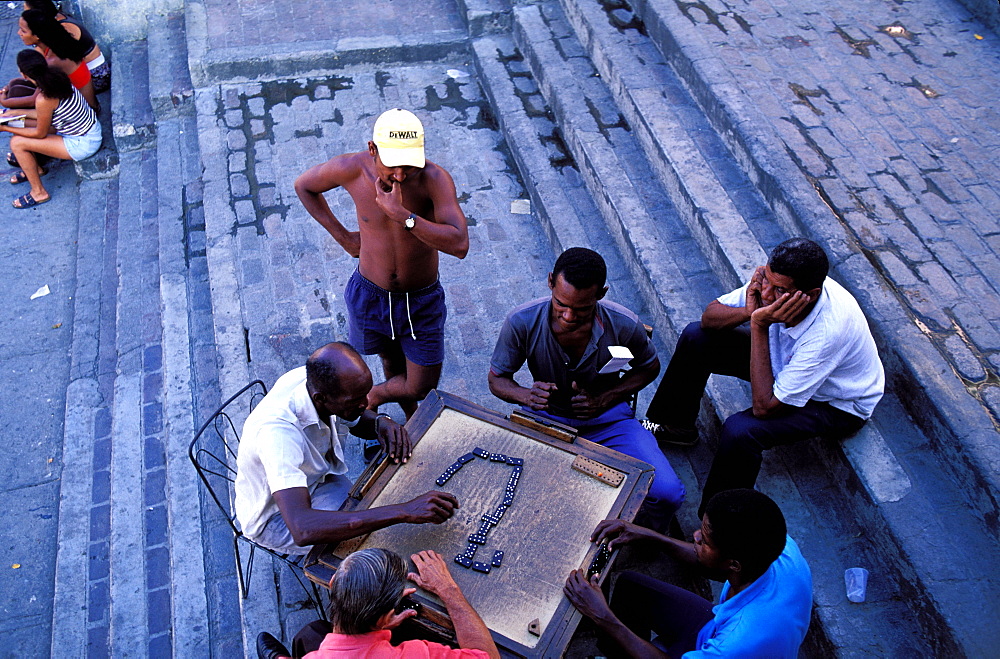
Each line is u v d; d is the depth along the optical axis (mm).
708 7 6250
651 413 4270
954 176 4789
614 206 5395
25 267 7297
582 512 3090
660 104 5758
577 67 6602
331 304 5410
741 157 5219
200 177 6922
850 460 3730
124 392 5793
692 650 3080
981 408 3678
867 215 4574
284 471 3148
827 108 5297
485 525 3049
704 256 5039
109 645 4609
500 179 6324
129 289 6555
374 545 3014
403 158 3475
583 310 3312
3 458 5816
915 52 5742
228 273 5656
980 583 3312
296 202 6176
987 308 4074
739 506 2676
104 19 8664
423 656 2578
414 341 4277
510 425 3404
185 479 4852
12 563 5199
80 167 7941
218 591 4309
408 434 3383
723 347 3906
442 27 7699
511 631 2758
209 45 7512
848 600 3510
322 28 7734
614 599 3373
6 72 9602
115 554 4852
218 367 5090
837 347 3414
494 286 5500
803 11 6188
